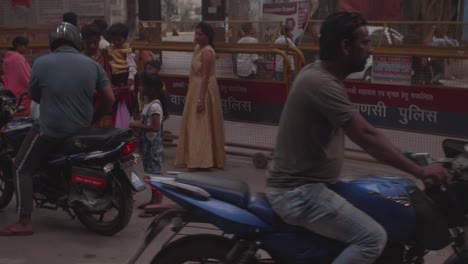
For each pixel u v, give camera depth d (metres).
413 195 3.35
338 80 3.16
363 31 3.17
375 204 3.30
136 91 7.82
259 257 3.58
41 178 5.56
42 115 5.36
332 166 3.29
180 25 8.63
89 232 5.61
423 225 3.31
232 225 3.40
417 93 7.13
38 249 5.20
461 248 3.47
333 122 3.11
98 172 5.29
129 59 7.65
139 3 13.86
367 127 3.09
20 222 5.52
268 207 3.41
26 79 7.99
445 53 6.86
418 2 11.22
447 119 6.98
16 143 5.88
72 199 5.43
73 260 4.96
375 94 7.43
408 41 7.17
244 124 8.22
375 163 7.70
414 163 3.16
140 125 5.96
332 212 3.22
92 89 5.48
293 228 3.39
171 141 9.03
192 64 7.69
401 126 7.31
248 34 8.01
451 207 3.36
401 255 3.44
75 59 5.43
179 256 3.55
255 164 7.94
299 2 13.80
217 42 8.12
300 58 7.71
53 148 5.44
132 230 5.67
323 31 3.21
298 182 3.28
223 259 3.52
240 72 8.10
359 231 3.21
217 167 7.87
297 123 3.21
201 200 3.45
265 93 7.94
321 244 3.36
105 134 5.29
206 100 7.65
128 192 5.36
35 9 11.25
